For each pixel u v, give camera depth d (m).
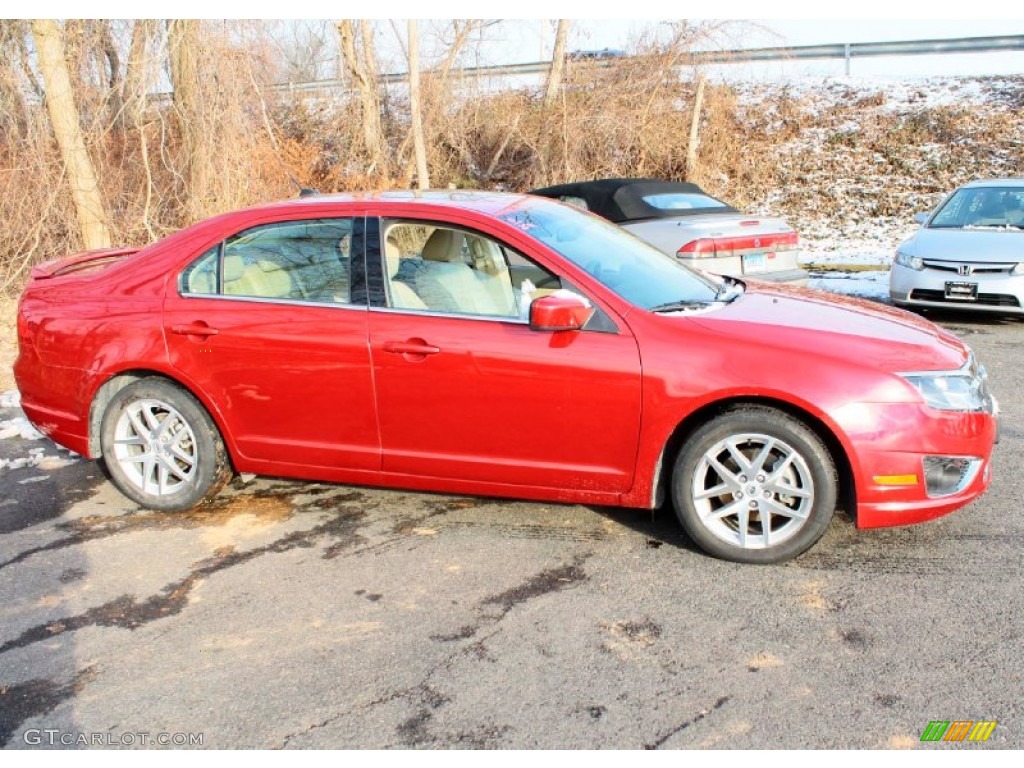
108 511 4.59
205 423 4.39
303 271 4.23
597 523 4.25
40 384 4.64
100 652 3.29
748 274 7.56
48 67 9.51
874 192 17.20
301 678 3.09
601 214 8.41
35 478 5.07
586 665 3.10
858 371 3.58
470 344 3.90
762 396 3.62
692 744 2.68
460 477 4.11
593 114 17.25
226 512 4.53
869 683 2.94
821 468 3.61
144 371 4.49
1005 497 4.38
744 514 3.76
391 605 3.56
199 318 4.29
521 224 4.14
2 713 2.95
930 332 3.99
